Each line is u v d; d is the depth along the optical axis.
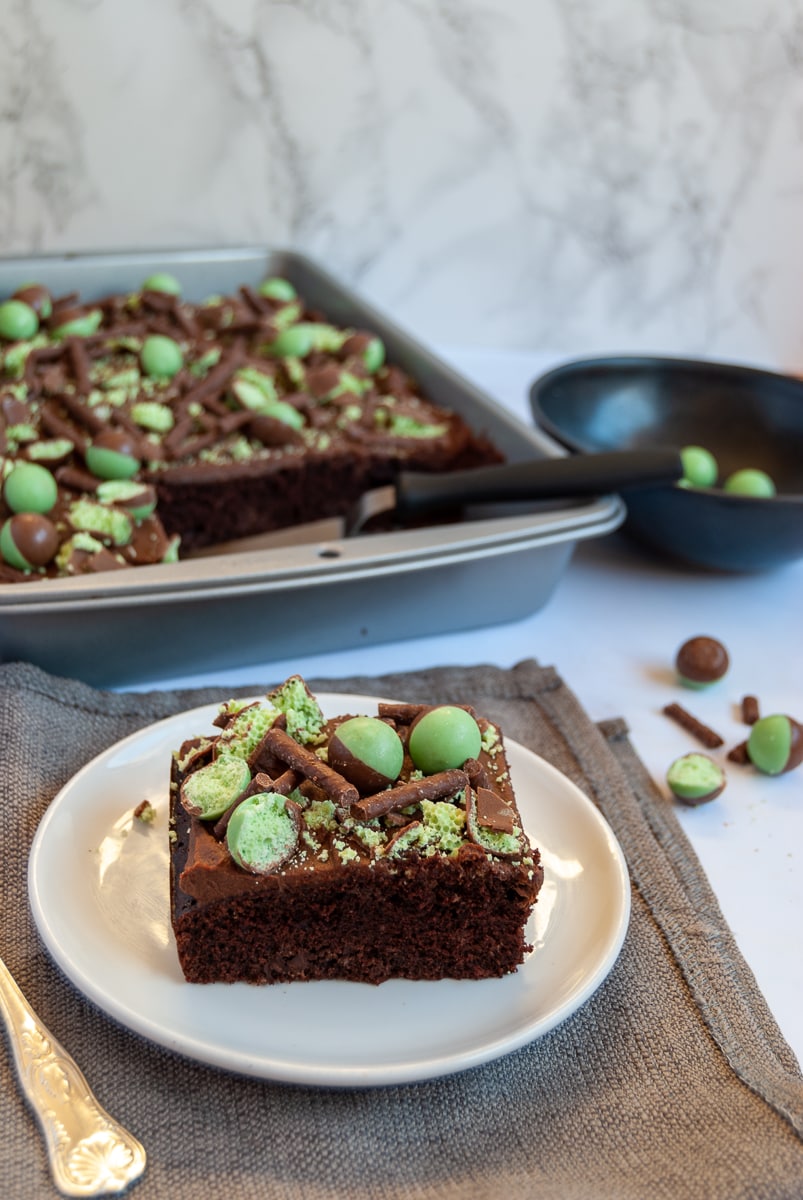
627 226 0.89
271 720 0.54
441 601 0.65
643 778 0.60
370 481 0.73
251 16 0.80
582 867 0.54
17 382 0.73
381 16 0.81
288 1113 0.48
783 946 0.54
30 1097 0.47
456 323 0.93
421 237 0.89
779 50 0.84
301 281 0.86
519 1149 0.47
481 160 0.86
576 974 0.51
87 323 0.78
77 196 0.84
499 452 0.73
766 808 0.60
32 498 0.63
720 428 0.77
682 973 0.52
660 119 0.86
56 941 0.49
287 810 0.50
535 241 0.90
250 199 0.86
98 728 0.58
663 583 0.72
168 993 0.50
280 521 0.73
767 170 0.88
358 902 0.50
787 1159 0.47
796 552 0.69
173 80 0.82
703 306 0.93
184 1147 0.47
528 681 0.63
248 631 0.62
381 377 0.79
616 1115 0.48
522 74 0.84
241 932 0.50
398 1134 0.47
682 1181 0.46
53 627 0.59
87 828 0.53
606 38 0.83
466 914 0.51
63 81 0.80
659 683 0.65
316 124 0.84
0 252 0.85
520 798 0.56
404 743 0.53
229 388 0.74
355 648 0.65
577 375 0.76
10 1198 0.45
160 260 0.83
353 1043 0.49
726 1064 0.50
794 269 0.91
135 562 0.63
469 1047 0.48
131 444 0.68
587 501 0.67
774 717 0.61
